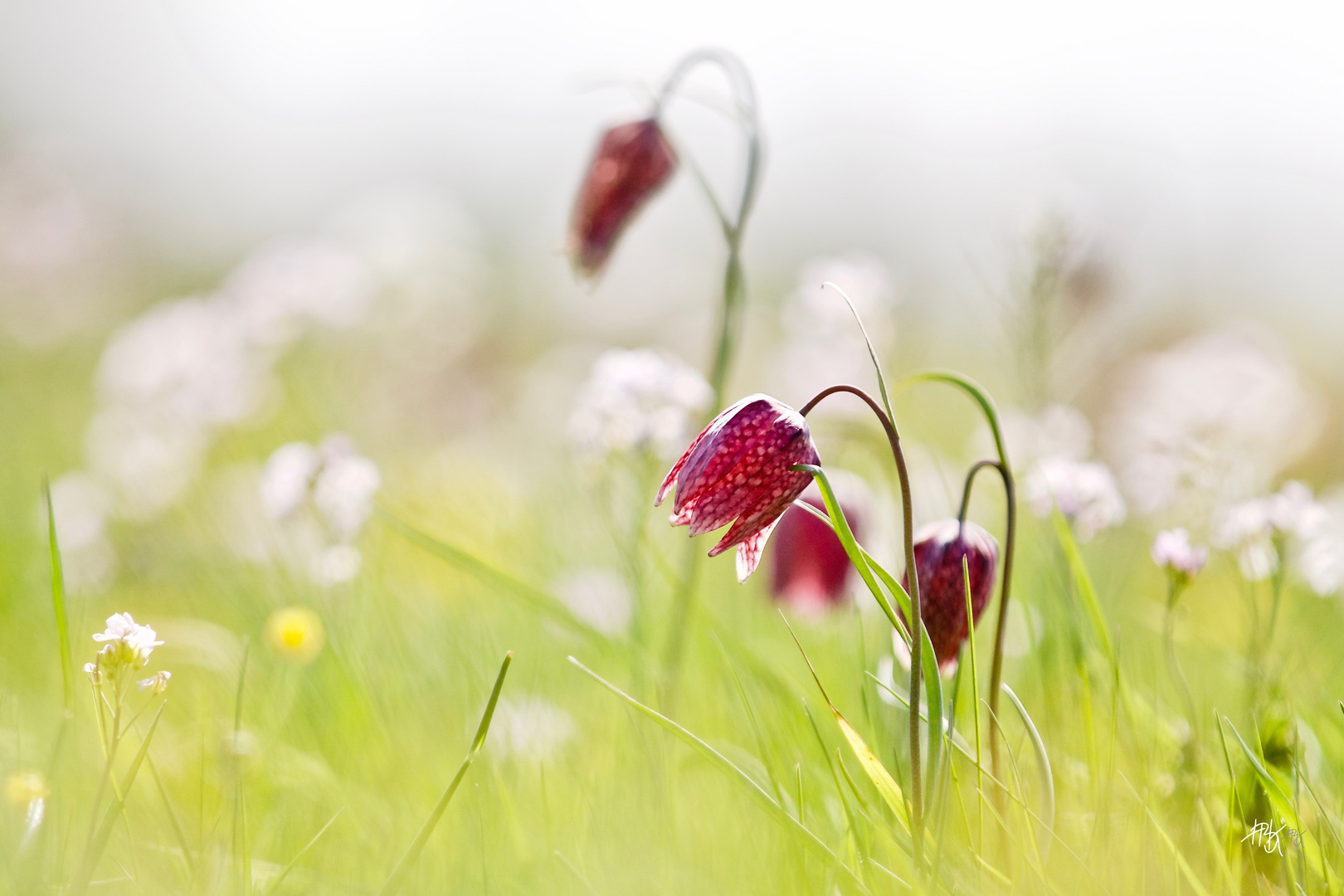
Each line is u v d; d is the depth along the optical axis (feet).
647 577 5.08
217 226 20.16
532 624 5.16
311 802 4.65
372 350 8.58
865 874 4.44
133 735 4.76
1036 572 5.07
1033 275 5.36
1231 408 5.71
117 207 15.14
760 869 4.51
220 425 6.10
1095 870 4.46
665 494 4.46
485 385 9.13
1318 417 6.00
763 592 5.29
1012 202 5.44
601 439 4.98
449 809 4.62
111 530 5.82
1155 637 5.08
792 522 5.05
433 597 5.46
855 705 4.88
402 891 4.50
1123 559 5.32
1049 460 5.25
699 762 4.74
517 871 4.51
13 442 8.04
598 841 4.56
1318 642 5.05
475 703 4.84
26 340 12.11
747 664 4.72
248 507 5.72
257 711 4.88
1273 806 4.47
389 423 8.27
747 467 4.42
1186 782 4.58
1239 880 4.44
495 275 13.83
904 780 4.58
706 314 12.98
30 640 5.13
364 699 4.82
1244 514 4.78
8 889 4.35
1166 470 5.16
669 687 4.82
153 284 15.51
